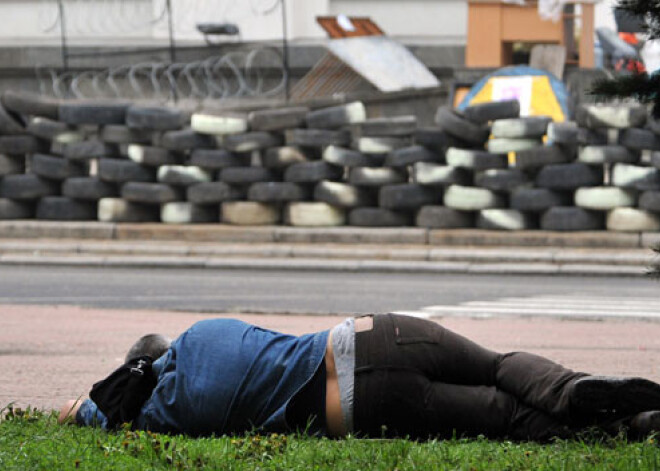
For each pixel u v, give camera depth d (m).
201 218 38.72
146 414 11.06
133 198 38.59
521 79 45.03
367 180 37.06
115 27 66.12
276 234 37.41
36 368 17.14
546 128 35.75
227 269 34.97
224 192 38.38
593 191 35.12
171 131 38.59
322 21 59.62
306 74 61.75
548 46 48.62
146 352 11.66
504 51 55.50
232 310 24.91
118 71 62.91
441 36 64.88
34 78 65.75
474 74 50.50
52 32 68.44
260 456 9.84
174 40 65.06
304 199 37.97
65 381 16.03
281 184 37.69
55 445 10.36
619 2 12.34
